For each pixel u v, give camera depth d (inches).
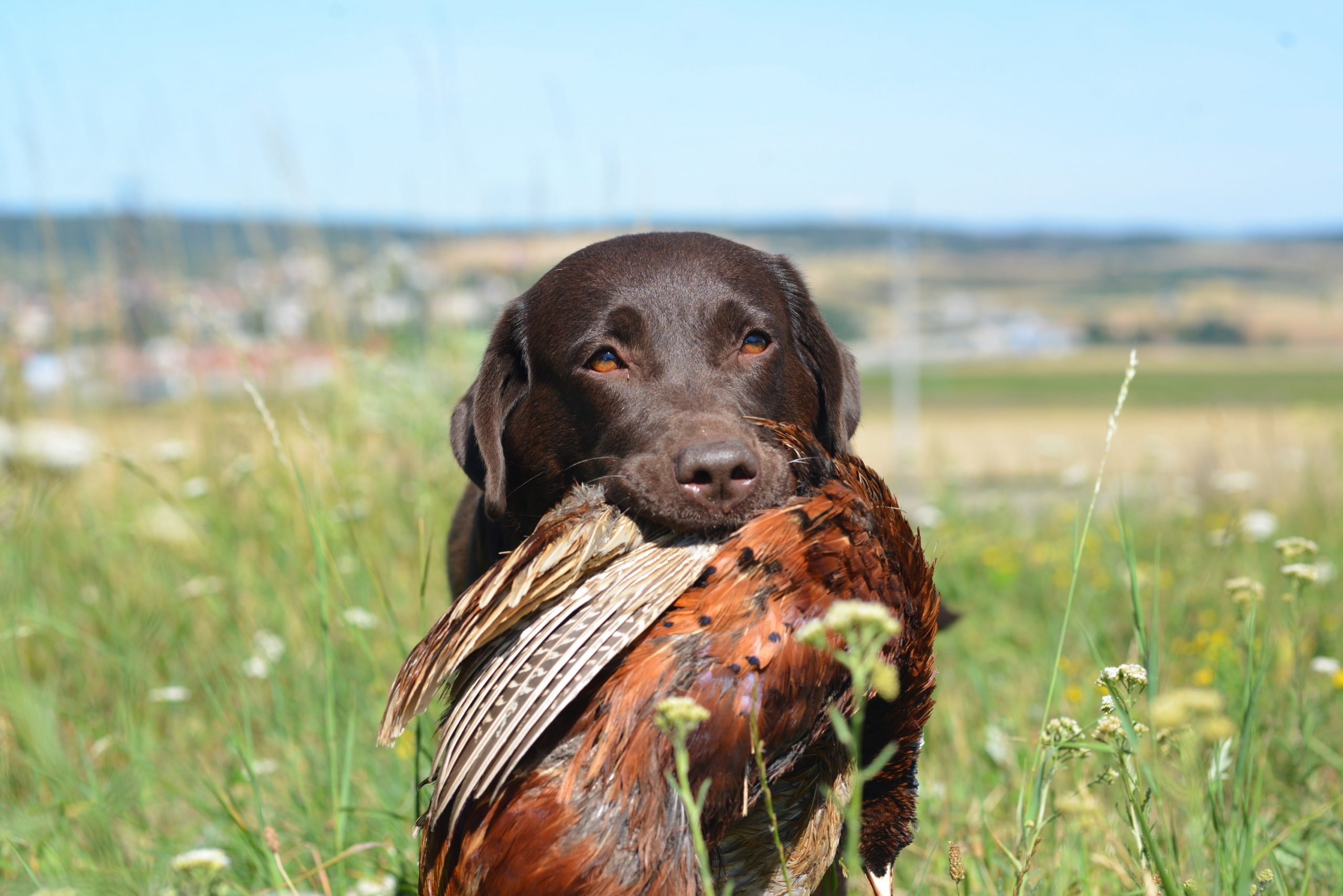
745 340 150.5
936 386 3540.8
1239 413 1306.6
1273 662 197.8
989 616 264.2
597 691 100.3
